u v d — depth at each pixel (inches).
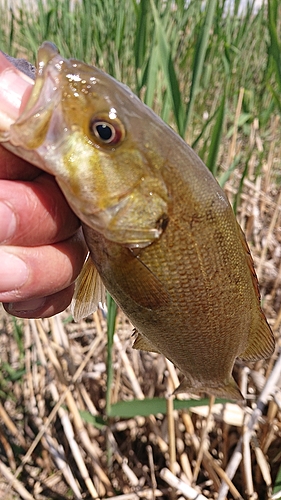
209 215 5.8
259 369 11.9
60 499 12.2
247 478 10.5
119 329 13.2
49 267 5.8
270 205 16.8
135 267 5.9
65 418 11.6
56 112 5.3
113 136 5.4
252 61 22.3
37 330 12.4
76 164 5.4
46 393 13.9
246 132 18.0
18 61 6.2
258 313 6.9
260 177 17.1
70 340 14.0
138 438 12.6
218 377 7.0
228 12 19.0
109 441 11.4
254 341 7.2
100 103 5.4
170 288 5.9
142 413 10.0
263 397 10.2
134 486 11.5
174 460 10.6
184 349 6.5
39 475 12.7
